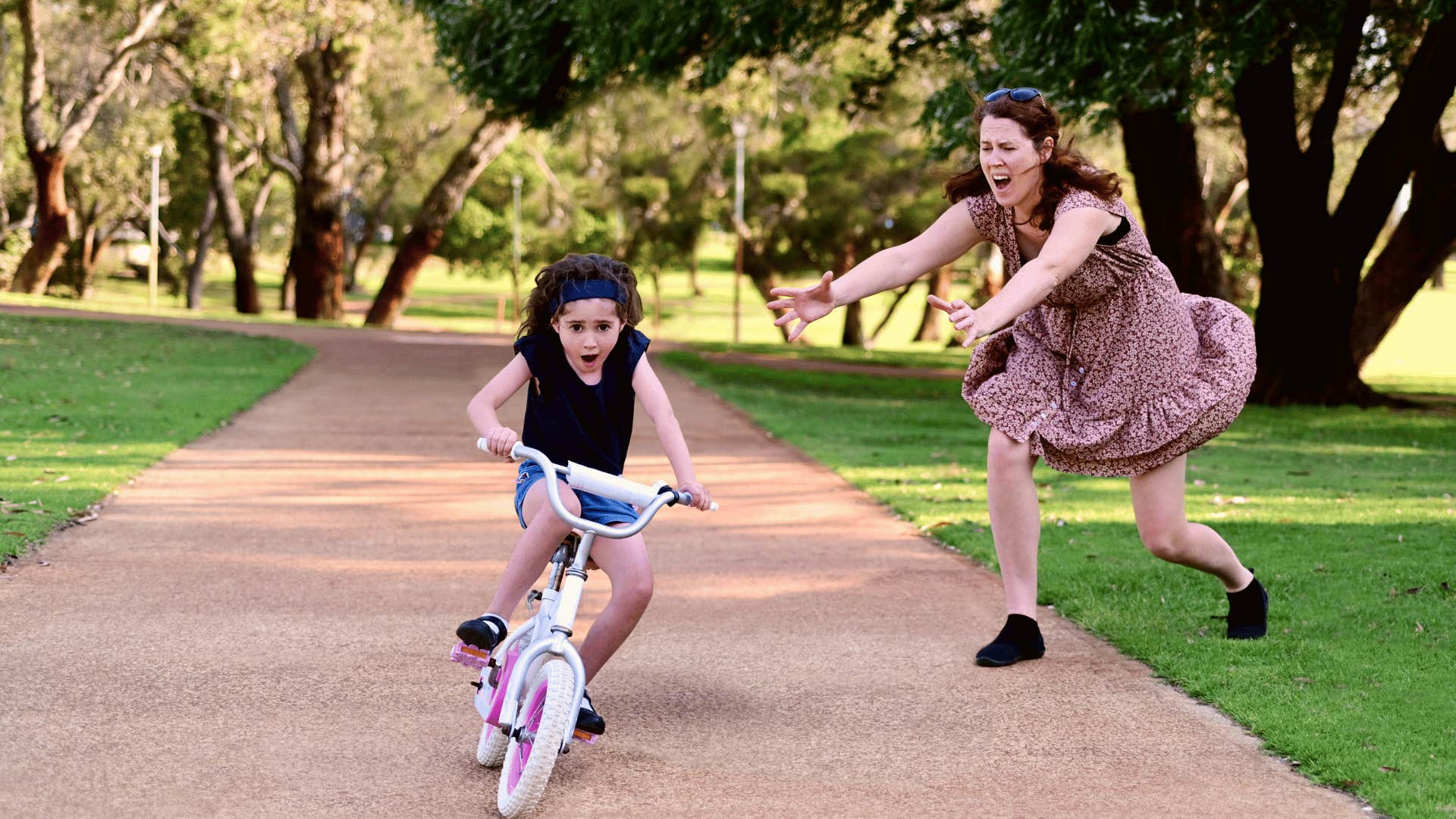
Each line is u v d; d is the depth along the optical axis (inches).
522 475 207.2
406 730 223.6
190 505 427.8
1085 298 256.2
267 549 366.9
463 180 1806.1
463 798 194.5
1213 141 1969.7
